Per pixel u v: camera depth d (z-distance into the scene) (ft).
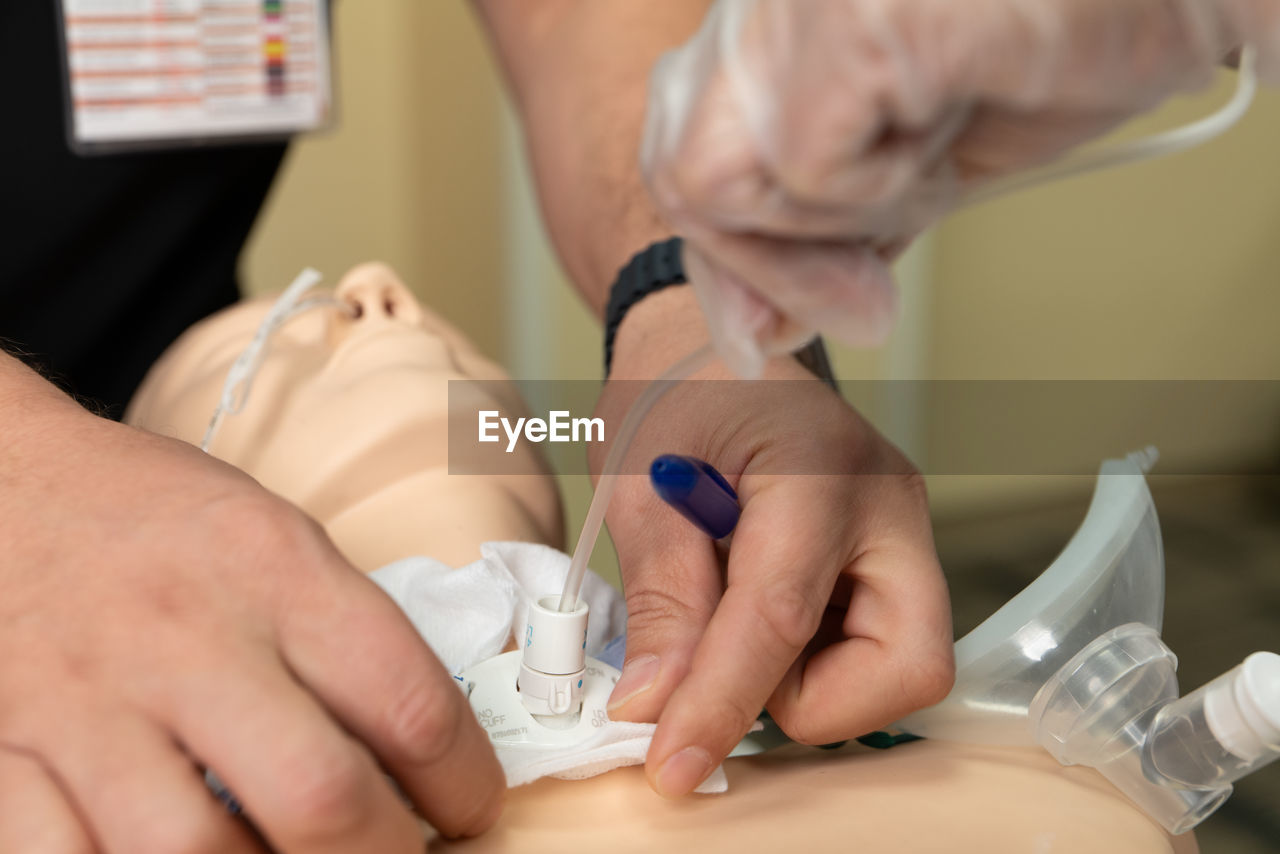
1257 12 1.17
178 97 2.65
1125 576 1.75
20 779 1.41
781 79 1.23
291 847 1.39
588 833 1.57
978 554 3.78
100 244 2.84
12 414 1.63
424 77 5.21
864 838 1.57
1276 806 2.54
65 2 2.51
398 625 1.47
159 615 1.45
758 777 1.68
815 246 1.31
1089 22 1.15
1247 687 1.56
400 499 1.94
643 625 1.73
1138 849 1.59
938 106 1.21
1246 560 3.63
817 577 1.66
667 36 2.54
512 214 5.43
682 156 1.27
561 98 2.55
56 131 2.67
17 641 1.46
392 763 1.46
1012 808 1.62
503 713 1.64
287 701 1.41
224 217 3.07
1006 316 4.90
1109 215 4.73
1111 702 1.66
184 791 1.40
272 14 2.68
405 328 2.09
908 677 1.66
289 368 2.04
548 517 2.08
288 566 1.48
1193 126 1.26
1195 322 4.68
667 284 2.08
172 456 1.57
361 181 5.27
